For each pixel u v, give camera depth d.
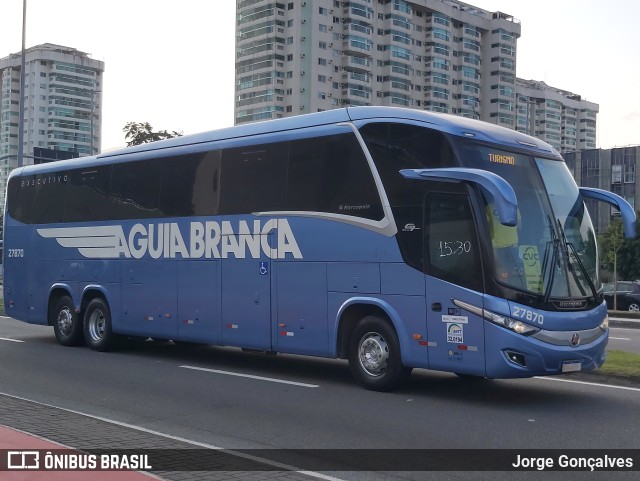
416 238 10.10
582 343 9.62
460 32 105.31
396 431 8.20
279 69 89.00
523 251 9.63
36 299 16.95
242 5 92.12
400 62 96.38
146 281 14.26
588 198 11.05
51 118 119.88
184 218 13.49
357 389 10.85
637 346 16.69
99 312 15.55
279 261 11.77
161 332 13.90
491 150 10.09
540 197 10.15
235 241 12.50
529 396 10.31
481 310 9.39
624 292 33.06
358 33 91.75
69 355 14.98
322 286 11.14
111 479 5.89
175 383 11.48
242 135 12.66
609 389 10.89
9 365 13.50
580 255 10.15
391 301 10.30
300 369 13.02
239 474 6.31
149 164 14.43
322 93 89.69
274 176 11.98
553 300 9.53
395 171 10.41
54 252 16.55
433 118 10.17
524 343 9.20
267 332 11.91
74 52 123.88
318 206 11.28
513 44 109.81
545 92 130.25
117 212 15.02
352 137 10.98
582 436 7.95
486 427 8.39
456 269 9.67
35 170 17.34
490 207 9.57
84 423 8.24
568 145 138.25
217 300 12.77
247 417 8.97
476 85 106.31
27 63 120.19
